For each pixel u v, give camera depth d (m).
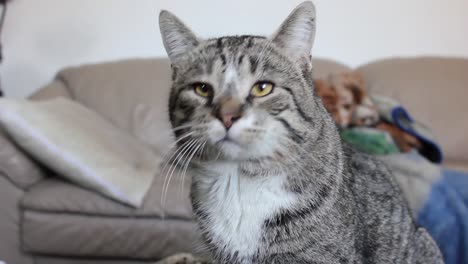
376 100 0.70
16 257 0.57
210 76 0.35
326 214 0.34
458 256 0.53
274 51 0.36
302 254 0.34
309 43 0.36
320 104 0.39
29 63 0.88
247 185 0.35
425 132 0.67
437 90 0.80
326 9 0.88
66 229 0.56
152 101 0.78
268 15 0.87
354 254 0.35
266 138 0.34
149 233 0.56
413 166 0.58
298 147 0.35
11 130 0.55
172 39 0.38
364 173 0.40
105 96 0.78
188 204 0.56
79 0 0.86
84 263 0.58
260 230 0.35
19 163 0.56
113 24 0.87
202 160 0.36
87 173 0.55
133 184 0.56
